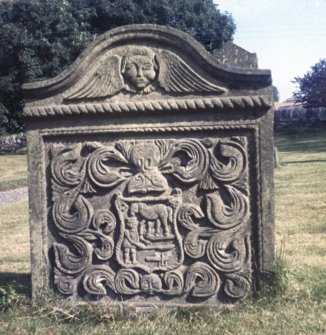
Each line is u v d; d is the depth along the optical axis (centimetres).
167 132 494
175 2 3316
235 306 486
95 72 496
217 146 490
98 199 504
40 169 507
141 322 468
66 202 505
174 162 495
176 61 489
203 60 484
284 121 3975
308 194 1163
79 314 484
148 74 490
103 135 502
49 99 502
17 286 548
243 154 487
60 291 507
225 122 488
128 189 498
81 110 496
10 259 739
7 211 1267
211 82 486
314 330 438
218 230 491
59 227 506
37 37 2977
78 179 503
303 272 582
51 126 505
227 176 488
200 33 3491
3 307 503
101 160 501
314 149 2431
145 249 497
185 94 490
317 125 3809
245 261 489
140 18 3228
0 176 2227
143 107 489
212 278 491
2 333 451
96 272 502
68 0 3170
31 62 2966
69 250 507
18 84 3020
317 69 4194
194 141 492
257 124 485
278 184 1347
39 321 471
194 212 491
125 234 499
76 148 504
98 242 504
